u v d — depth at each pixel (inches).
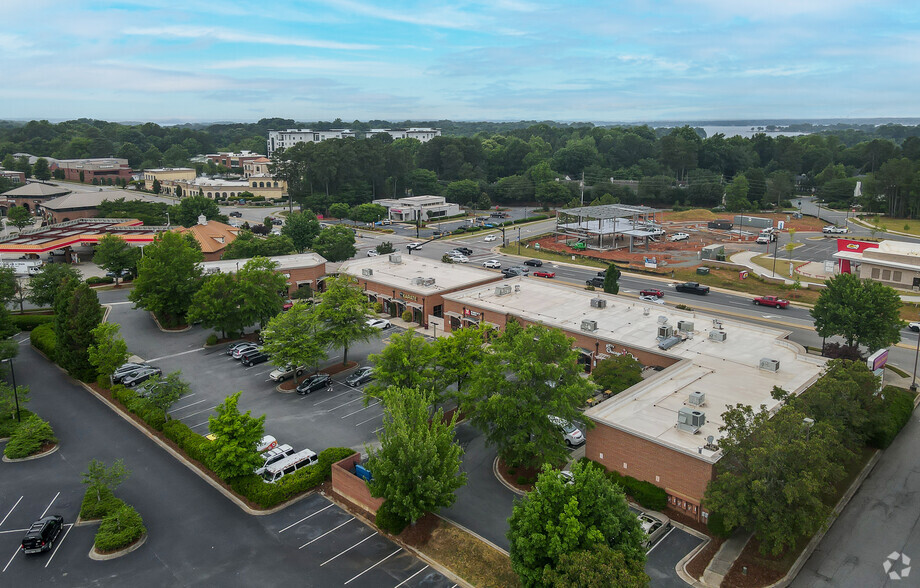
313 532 1692.9
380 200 7805.1
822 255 5054.1
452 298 3166.8
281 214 7603.4
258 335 3206.2
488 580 1491.1
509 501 1808.6
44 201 7303.2
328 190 7795.3
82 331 2613.2
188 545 1632.6
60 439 2194.9
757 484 1384.1
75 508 1798.7
